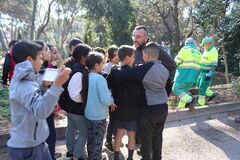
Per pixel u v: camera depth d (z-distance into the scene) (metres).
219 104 7.95
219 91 9.86
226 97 8.95
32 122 2.70
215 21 15.53
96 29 29.91
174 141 5.93
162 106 4.21
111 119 4.71
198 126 6.82
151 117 4.20
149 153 4.37
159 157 4.46
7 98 7.76
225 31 15.25
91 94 4.19
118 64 4.96
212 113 7.75
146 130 4.28
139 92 4.29
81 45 4.39
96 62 4.21
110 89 4.55
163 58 4.64
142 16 34.62
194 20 16.91
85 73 4.21
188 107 7.71
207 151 5.52
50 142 4.12
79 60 4.38
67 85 4.32
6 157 4.92
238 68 17.33
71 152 4.75
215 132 6.48
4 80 5.93
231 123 7.07
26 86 2.58
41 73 3.36
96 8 28.09
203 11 15.61
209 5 15.32
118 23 28.16
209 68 7.89
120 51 4.36
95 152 4.31
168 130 6.52
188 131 6.49
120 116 4.55
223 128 6.73
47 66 4.18
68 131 4.72
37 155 2.79
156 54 4.22
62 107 4.46
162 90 4.27
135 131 4.65
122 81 4.35
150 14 34.34
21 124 2.69
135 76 4.14
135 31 4.83
